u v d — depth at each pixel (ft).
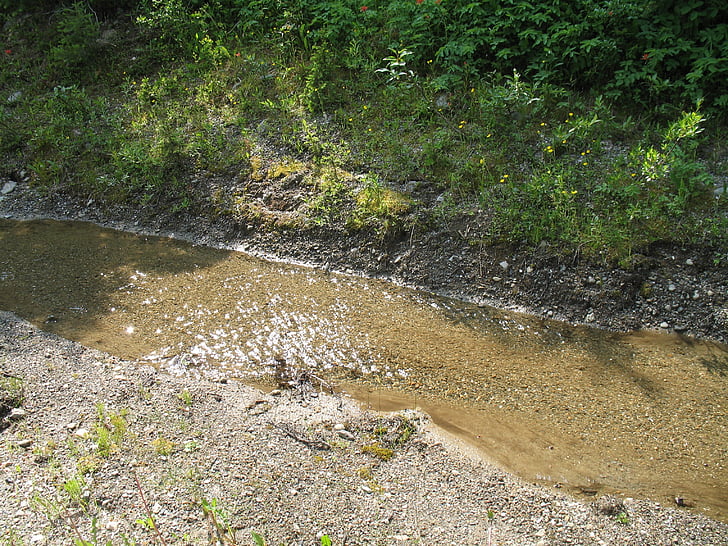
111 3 29.96
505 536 10.50
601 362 15.25
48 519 10.19
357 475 11.68
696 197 18.04
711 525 10.97
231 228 20.52
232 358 15.34
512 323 16.65
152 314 16.96
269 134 22.66
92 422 12.56
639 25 21.24
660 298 16.56
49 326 16.31
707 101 20.26
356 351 15.64
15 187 23.70
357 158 21.08
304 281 18.38
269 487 11.09
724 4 20.39
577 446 12.81
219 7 28.07
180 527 10.12
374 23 25.52
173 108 24.81
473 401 14.06
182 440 12.15
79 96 26.13
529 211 18.39
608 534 10.68
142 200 21.99
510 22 22.45
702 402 13.93
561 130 20.25
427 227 18.86
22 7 31.17
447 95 22.35
